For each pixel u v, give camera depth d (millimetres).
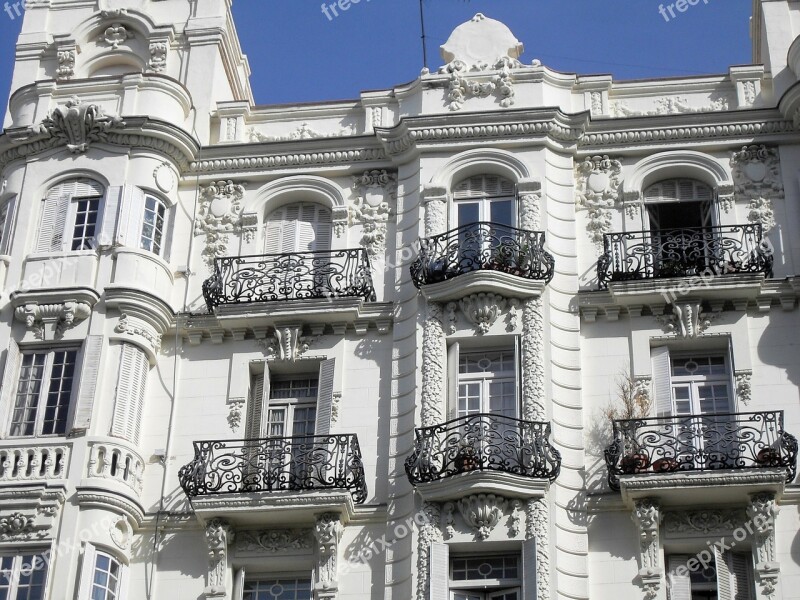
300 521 30203
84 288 32250
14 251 33312
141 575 30000
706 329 31688
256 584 30219
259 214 34500
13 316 32406
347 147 34906
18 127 34656
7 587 29188
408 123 34375
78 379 31500
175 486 31031
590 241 33281
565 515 29641
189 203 34750
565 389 31188
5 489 29938
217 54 36906
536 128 34156
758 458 29141
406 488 30234
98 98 35250
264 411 31922
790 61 34781
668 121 34250
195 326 32844
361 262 33156
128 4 37656
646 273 31922
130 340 32000
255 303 32531
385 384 31828
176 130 34500
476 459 29281
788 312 31734
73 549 29422
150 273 33062
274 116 35938
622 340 31797
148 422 31844
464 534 29344
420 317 32125
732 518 29453
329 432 31344
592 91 35188
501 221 33656
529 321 31656
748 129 34031
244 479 30125
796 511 29359
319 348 32438
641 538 29219
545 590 28594
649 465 29391
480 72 35281
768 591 28594
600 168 34125
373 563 29734
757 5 37062
